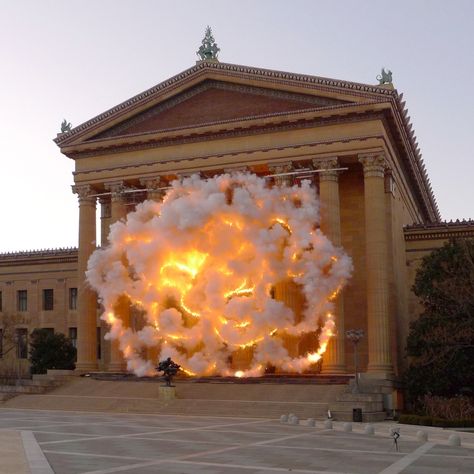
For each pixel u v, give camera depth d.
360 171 61.47
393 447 28.84
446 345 48.69
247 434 33.69
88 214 66.75
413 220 77.81
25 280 86.00
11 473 20.16
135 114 66.19
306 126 59.22
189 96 65.00
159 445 28.48
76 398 54.97
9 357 82.62
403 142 62.84
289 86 60.31
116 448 27.31
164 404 50.12
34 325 84.25
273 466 22.45
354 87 57.59
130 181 65.69
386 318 54.97
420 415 43.91
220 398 51.38
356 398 45.81
